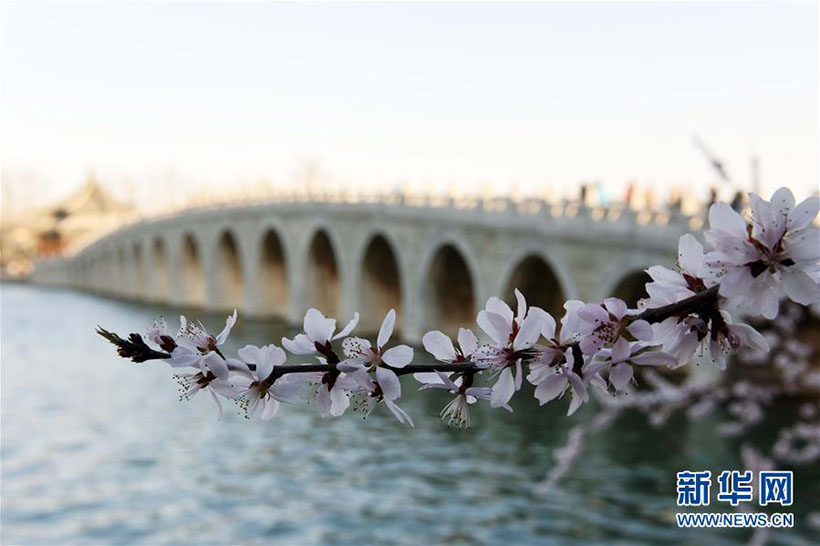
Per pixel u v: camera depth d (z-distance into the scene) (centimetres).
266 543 2306
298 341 377
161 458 3178
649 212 3722
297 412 3869
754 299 320
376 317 6544
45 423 3794
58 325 8106
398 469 2939
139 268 11912
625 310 349
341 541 2300
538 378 363
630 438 3133
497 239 4844
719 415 3300
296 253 7431
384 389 362
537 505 2508
